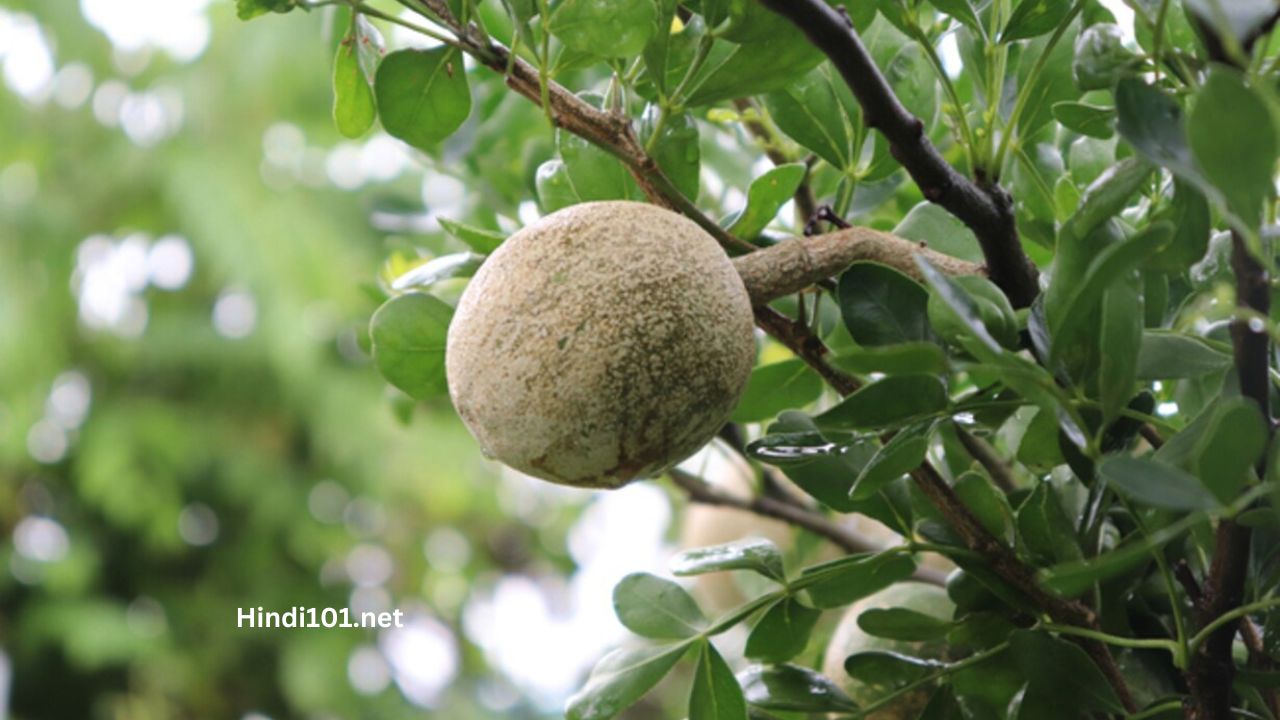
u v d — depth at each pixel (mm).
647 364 1081
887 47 1217
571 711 1150
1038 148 1239
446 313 1182
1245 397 1038
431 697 3559
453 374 1102
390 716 3412
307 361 3387
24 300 3447
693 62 1127
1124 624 1140
